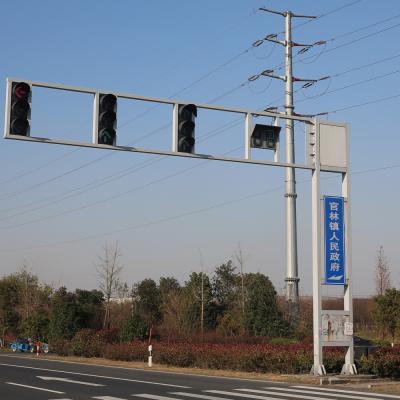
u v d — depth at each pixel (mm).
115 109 16297
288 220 31844
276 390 18203
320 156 22234
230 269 71750
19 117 14930
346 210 22516
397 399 15977
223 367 27094
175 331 42188
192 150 17359
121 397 16359
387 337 40156
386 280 45156
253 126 19234
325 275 21797
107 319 51531
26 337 59875
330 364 22906
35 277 72562
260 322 38750
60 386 19578
